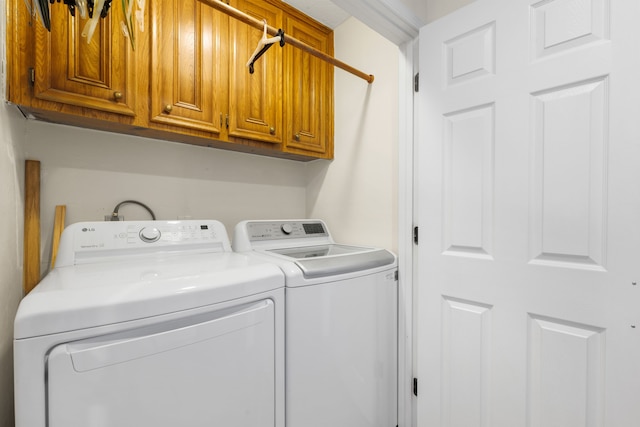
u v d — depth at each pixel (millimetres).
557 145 922
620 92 814
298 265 1042
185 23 1253
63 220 1198
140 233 1157
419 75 1274
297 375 1005
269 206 1896
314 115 1749
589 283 869
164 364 724
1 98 825
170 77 1202
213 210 1666
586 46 868
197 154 1611
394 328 1383
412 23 1263
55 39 950
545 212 948
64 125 1239
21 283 1024
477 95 1094
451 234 1175
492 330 1064
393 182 1498
